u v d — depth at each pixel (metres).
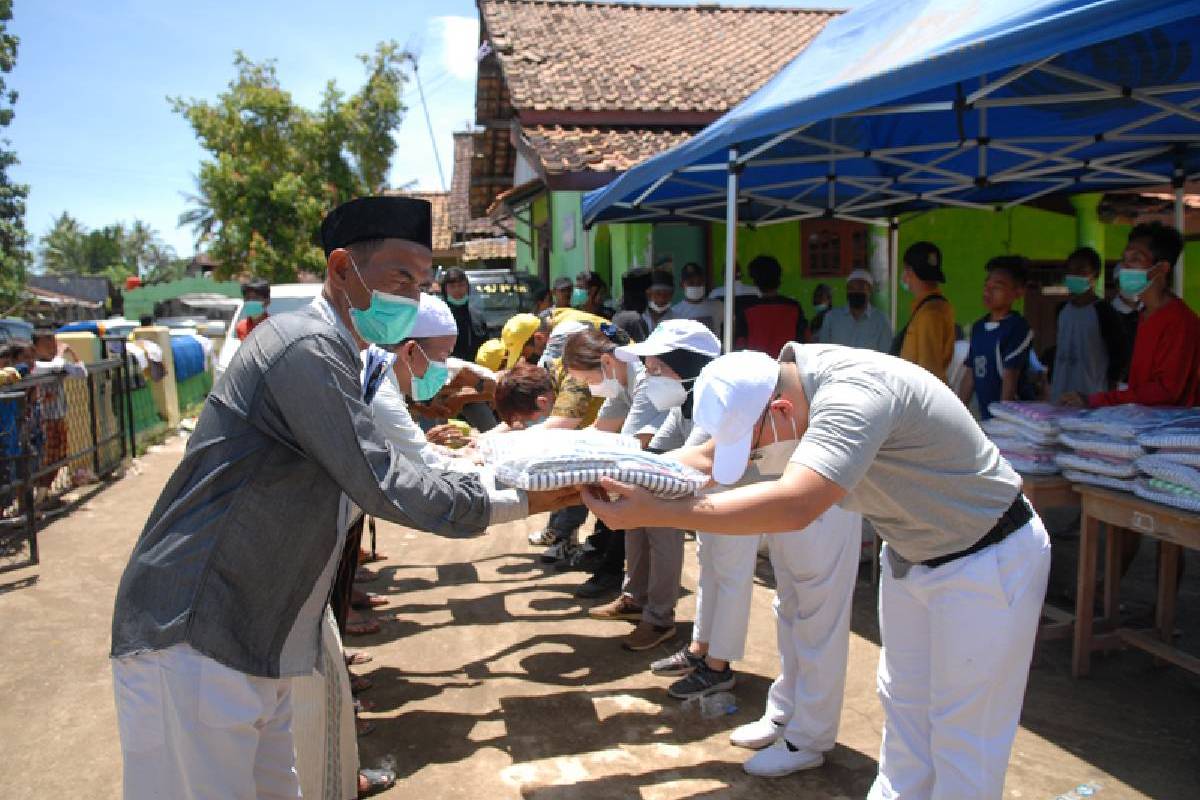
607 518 2.05
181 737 1.79
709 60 12.45
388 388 2.92
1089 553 3.74
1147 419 3.45
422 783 3.11
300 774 2.33
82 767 3.27
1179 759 3.13
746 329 6.44
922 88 3.43
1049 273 10.40
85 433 8.27
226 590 1.81
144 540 1.84
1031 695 3.66
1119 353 5.59
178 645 1.78
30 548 5.89
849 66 4.39
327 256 2.05
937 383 2.15
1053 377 5.80
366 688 3.89
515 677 3.99
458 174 23.19
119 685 1.83
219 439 1.81
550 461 2.09
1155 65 4.49
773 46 13.34
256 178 26.00
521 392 4.00
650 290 7.21
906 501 2.12
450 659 4.21
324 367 1.80
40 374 7.34
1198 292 11.45
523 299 12.16
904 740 2.38
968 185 6.52
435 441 3.66
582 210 8.20
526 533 6.54
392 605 4.98
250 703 1.85
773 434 2.19
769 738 3.29
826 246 9.87
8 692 3.92
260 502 1.82
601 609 4.71
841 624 3.04
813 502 1.90
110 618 4.86
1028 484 3.75
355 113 26.39
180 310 28.42
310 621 1.96
